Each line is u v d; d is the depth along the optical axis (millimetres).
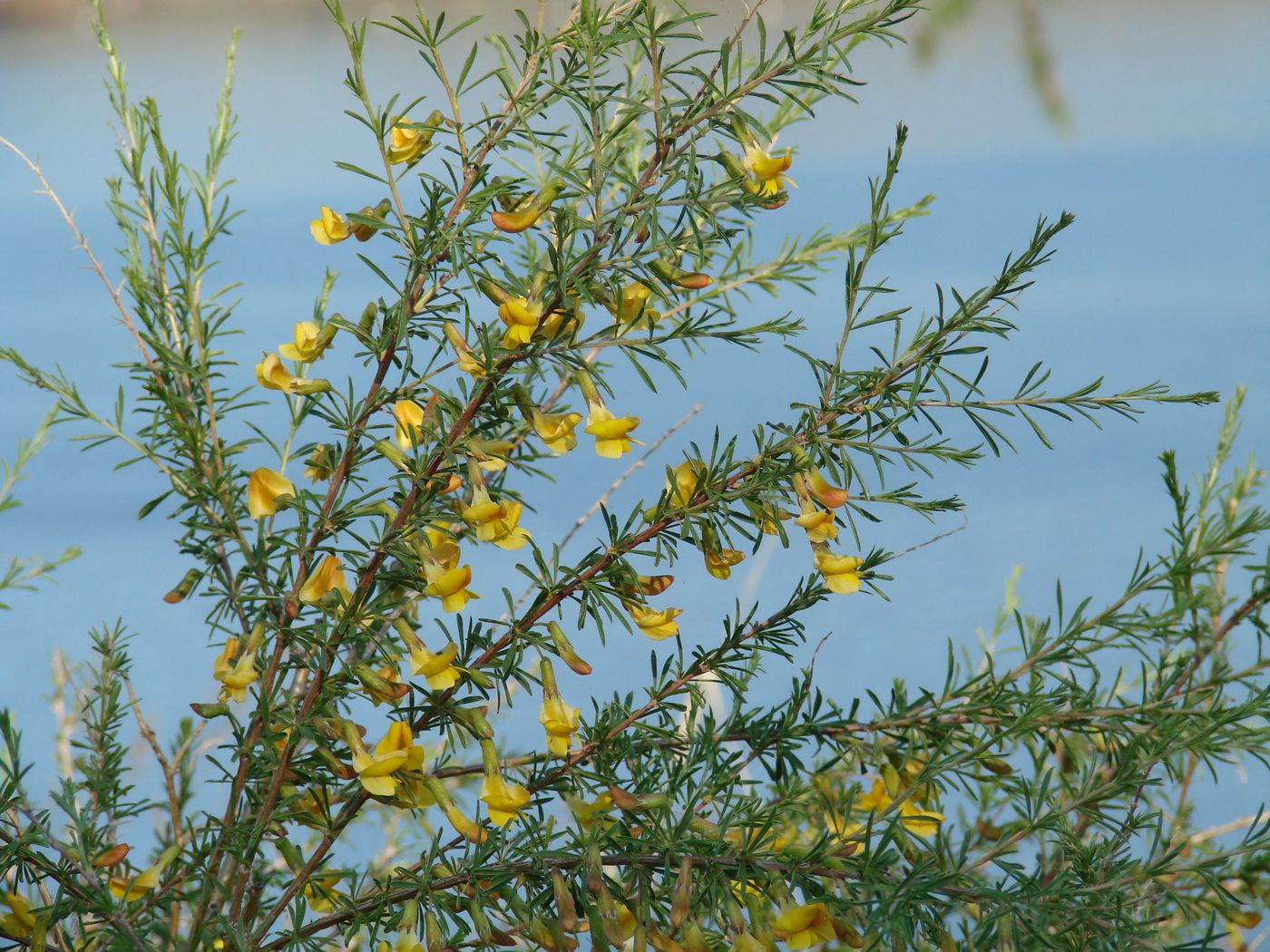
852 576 1303
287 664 1324
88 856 1306
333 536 1324
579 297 1301
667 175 1304
